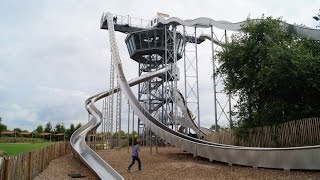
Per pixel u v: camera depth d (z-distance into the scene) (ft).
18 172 44.01
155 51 221.66
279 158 62.64
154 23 201.36
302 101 84.94
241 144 96.68
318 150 55.72
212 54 137.59
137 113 126.93
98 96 219.41
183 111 197.47
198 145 89.92
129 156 102.63
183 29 161.58
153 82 224.33
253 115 93.81
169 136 103.55
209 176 57.77
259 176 56.03
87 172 67.31
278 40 91.97
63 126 332.60
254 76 90.99
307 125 74.49
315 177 51.29
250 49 94.07
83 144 107.86
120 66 169.27
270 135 84.84
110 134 183.21
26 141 264.72
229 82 100.12
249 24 98.22
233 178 55.01
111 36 192.54
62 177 59.72
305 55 79.15
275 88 85.15
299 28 97.60
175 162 83.41
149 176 58.29
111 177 55.88
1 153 95.81
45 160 73.61
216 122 125.49
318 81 77.87
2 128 305.73
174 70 183.62
